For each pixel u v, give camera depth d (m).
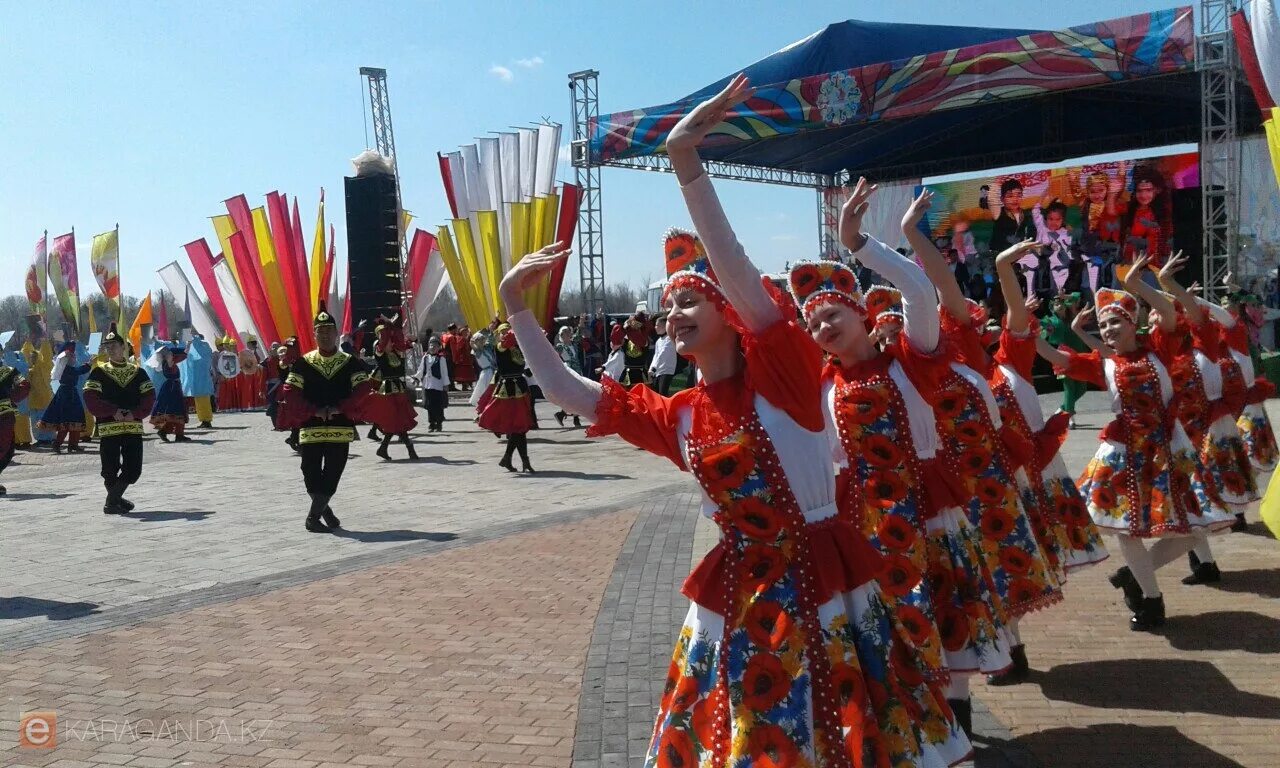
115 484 10.94
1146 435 5.84
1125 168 23.88
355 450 16.61
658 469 13.52
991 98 18.67
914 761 2.88
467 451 16.19
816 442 2.97
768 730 2.79
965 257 26.11
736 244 2.81
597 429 3.08
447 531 9.38
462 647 5.84
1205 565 6.66
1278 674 4.99
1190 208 23.23
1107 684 4.95
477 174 29.47
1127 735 4.34
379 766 4.25
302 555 8.52
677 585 7.05
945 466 4.04
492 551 8.39
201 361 22.75
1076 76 17.86
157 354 19.78
